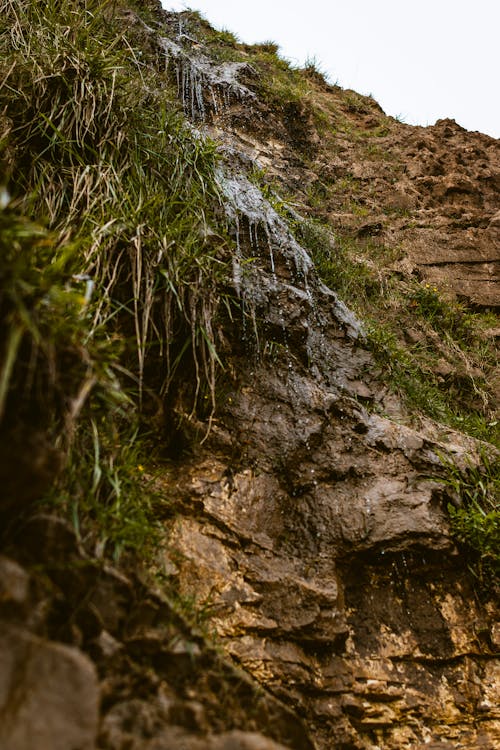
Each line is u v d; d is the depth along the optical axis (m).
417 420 3.83
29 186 3.23
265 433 3.09
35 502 1.90
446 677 2.75
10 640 1.46
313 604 2.62
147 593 2.00
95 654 1.76
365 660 2.66
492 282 5.97
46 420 1.84
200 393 3.05
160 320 2.99
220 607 2.48
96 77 3.74
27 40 3.94
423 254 5.95
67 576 1.83
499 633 2.93
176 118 4.27
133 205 3.30
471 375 4.84
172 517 2.67
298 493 3.01
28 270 1.71
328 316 4.02
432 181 6.87
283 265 3.92
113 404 2.16
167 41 6.34
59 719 1.46
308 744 2.09
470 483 3.39
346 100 8.40
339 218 6.02
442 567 2.99
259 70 7.42
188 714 1.79
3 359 1.59
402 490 3.11
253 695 2.04
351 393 3.73
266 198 4.62
